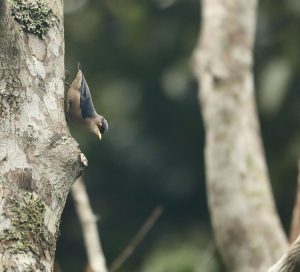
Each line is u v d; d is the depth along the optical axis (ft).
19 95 20.21
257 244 32.99
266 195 33.86
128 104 58.03
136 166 59.11
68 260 59.06
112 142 58.13
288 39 50.98
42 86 20.72
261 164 34.42
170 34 56.95
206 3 36.52
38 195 19.63
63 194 20.02
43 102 20.57
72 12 58.80
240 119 34.76
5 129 19.88
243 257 33.09
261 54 51.96
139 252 57.98
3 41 19.97
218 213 33.78
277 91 47.19
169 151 59.06
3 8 19.63
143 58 58.03
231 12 36.11
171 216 60.03
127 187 60.03
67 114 29.68
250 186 33.86
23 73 20.44
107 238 58.70
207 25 36.11
